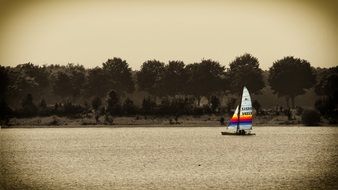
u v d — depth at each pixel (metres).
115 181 78.31
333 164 94.56
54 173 85.94
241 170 87.38
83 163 98.50
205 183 76.25
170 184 75.69
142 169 89.44
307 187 72.75
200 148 123.38
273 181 77.12
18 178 81.12
